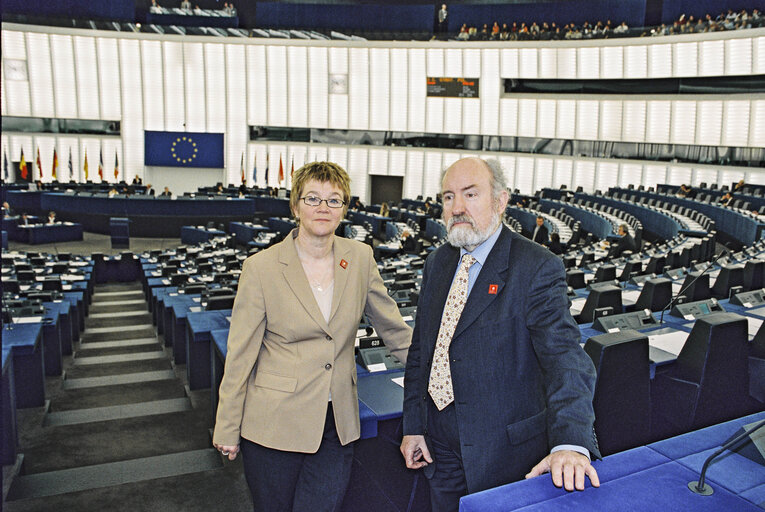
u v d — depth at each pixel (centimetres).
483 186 184
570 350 170
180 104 2634
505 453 183
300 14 2636
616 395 269
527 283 180
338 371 217
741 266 605
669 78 2159
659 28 2072
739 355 325
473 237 183
